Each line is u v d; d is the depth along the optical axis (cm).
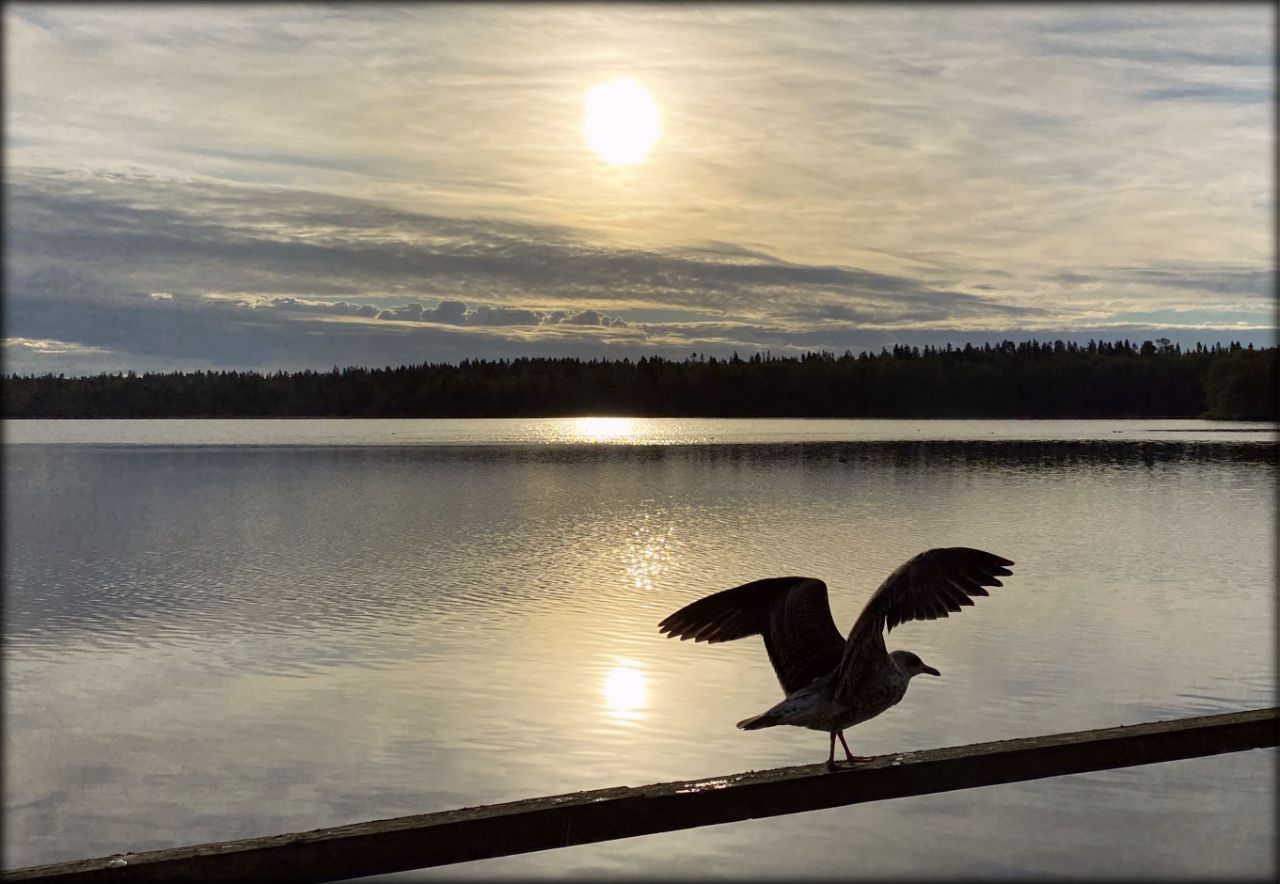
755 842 1567
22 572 4191
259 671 2542
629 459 11375
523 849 664
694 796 682
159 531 5597
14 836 1605
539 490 7712
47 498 7606
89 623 3152
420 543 4922
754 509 6159
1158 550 4444
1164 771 1805
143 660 2673
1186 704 2219
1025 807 1670
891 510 6041
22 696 2341
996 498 6669
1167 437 15138
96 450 14488
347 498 7338
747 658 2586
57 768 1877
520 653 2661
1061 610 3181
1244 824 1584
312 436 19788
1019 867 1470
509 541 4900
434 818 657
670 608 3238
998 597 3397
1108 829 1581
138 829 1633
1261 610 3186
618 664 2542
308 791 1772
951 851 1521
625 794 677
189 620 3186
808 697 616
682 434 19112
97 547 4981
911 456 11100
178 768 1884
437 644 2781
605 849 1550
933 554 576
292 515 6300
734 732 2045
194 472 10112
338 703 2258
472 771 1859
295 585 3791
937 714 2152
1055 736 763
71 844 1568
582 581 3759
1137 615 3097
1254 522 5403
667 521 5612
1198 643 2742
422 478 9019
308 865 639
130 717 2170
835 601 3306
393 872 648
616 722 2106
